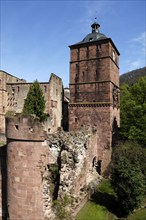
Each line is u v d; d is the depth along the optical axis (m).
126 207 23.80
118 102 42.97
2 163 23.31
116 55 41.91
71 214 21.41
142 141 36.47
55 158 22.34
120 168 24.30
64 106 58.41
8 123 20.67
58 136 23.22
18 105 52.94
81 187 25.81
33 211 19.70
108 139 35.75
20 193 19.89
